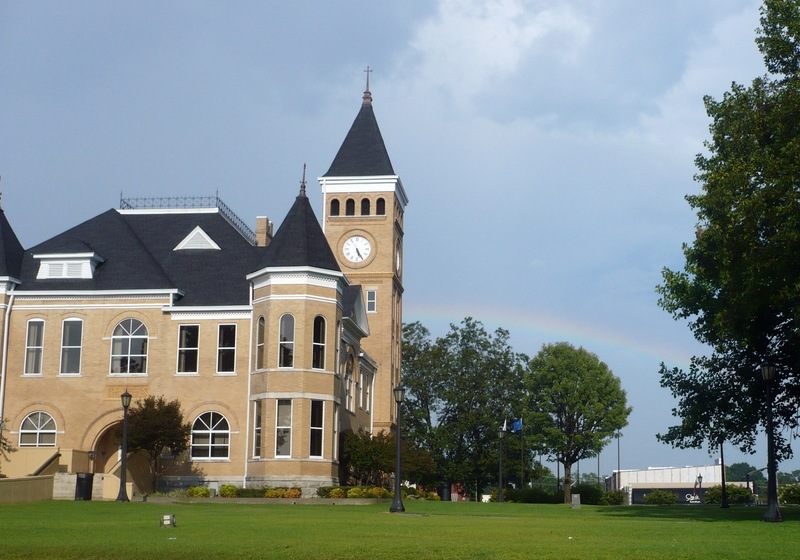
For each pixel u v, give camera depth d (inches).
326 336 2069.4
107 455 2236.7
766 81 1409.9
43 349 2226.9
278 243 2087.8
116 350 2222.0
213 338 2199.8
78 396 2204.7
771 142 1344.7
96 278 2261.3
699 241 1434.5
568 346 3895.2
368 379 2839.6
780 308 1278.3
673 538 855.7
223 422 2166.6
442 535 872.3
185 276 2293.3
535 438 3796.8
